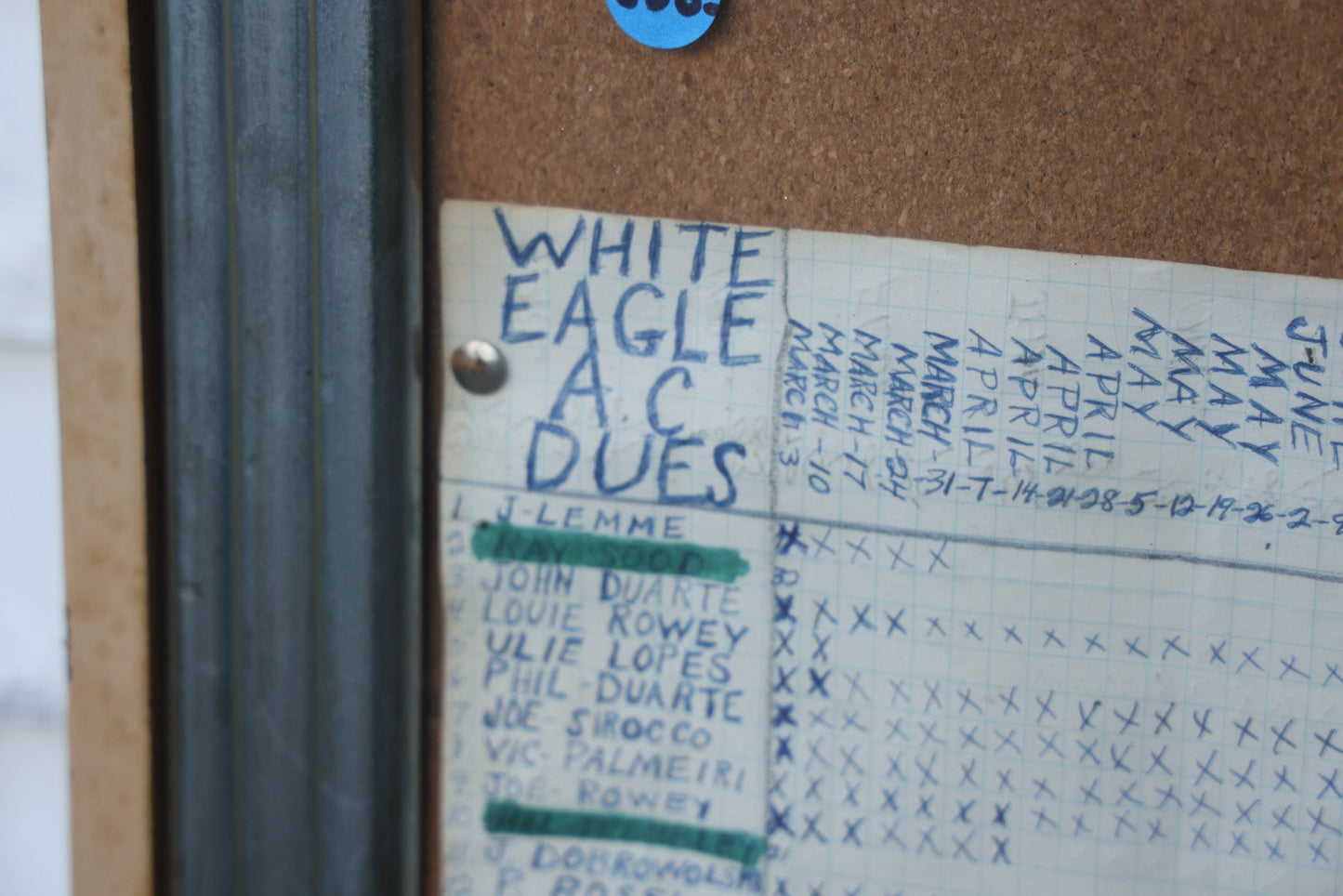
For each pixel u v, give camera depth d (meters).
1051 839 0.61
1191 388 0.58
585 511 0.61
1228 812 0.60
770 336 0.59
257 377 0.59
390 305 0.58
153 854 0.64
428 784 0.64
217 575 0.60
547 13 0.58
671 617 0.62
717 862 0.63
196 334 0.59
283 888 0.62
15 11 0.66
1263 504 0.58
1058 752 0.60
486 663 0.63
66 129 0.59
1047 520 0.59
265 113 0.57
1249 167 0.57
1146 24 0.56
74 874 0.64
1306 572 0.58
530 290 0.60
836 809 0.62
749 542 0.61
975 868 0.61
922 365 0.59
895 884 0.62
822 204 0.58
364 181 0.57
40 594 0.72
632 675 0.62
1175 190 0.57
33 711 0.73
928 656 0.61
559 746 0.63
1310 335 0.57
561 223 0.59
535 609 0.62
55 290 0.60
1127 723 0.60
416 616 0.61
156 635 0.63
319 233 0.57
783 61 0.58
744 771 0.62
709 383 0.60
